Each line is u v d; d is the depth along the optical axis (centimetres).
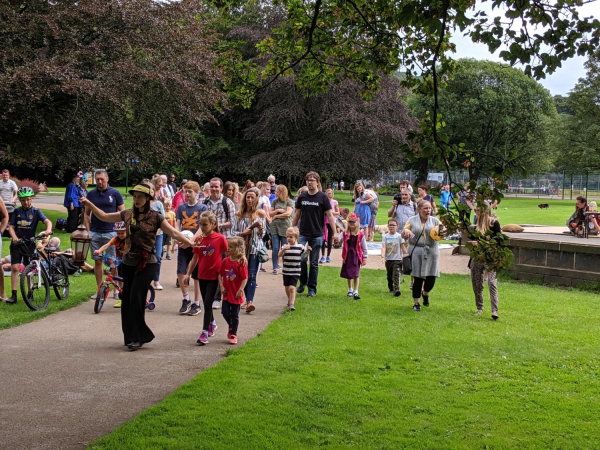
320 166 4434
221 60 872
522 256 1402
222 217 970
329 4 803
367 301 1062
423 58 736
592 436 497
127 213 716
